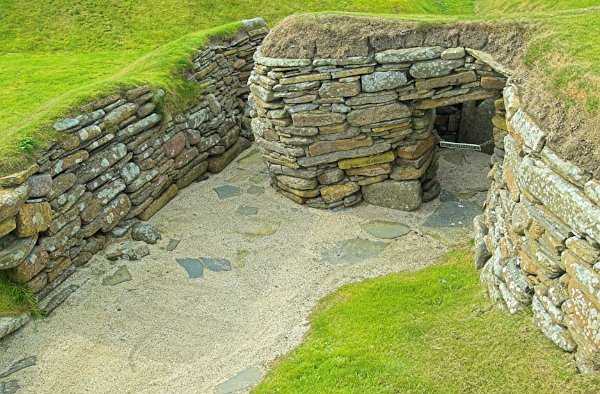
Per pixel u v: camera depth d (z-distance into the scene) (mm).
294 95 8086
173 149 9023
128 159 8070
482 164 9953
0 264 6047
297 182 8656
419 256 7367
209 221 8484
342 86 7902
